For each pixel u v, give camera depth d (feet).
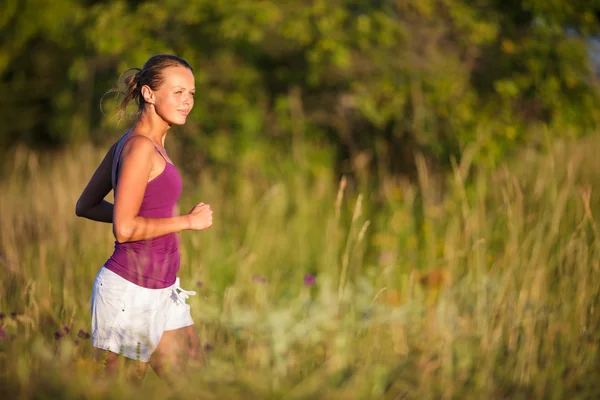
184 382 23.88
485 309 32.86
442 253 46.19
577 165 46.39
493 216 44.70
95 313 25.03
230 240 50.98
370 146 65.26
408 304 34.53
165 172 24.32
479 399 26.55
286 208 57.82
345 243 50.57
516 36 61.11
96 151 64.95
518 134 57.88
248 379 24.98
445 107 58.95
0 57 100.68
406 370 27.20
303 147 63.72
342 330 31.68
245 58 63.98
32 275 37.22
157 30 63.10
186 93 25.07
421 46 62.49
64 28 74.13
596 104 59.57
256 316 34.35
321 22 58.34
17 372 23.86
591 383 27.78
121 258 24.71
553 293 34.78
